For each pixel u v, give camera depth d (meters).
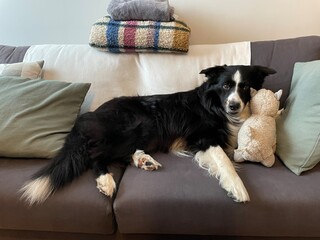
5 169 1.36
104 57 1.83
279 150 1.39
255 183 1.23
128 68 1.81
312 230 1.15
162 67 1.78
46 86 1.60
